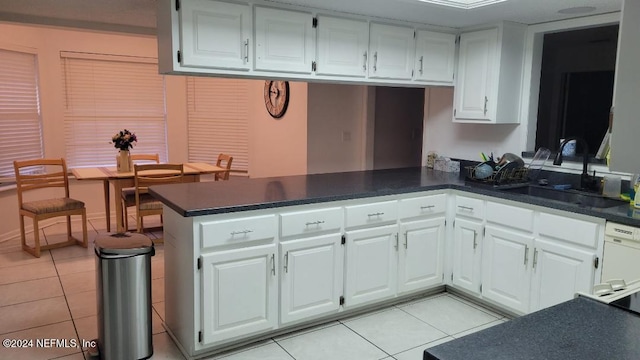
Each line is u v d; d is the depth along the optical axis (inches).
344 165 217.3
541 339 42.8
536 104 142.8
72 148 228.1
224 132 246.7
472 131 156.9
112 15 139.7
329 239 112.9
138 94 241.6
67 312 125.2
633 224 94.3
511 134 145.9
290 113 212.4
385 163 227.1
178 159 251.4
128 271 96.9
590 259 102.3
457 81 148.4
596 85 132.6
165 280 113.5
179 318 105.1
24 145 206.4
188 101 249.0
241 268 101.0
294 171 213.2
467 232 129.4
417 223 128.6
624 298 52.2
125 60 235.0
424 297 136.6
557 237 108.6
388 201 122.0
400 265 127.1
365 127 213.5
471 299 134.7
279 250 105.8
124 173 187.2
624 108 32.4
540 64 142.2
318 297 113.4
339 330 116.0
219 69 109.8
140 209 182.7
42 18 141.9
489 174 132.2
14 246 185.5
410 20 135.0
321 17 122.0
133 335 99.3
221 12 108.0
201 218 95.2
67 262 166.4
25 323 118.6
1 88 192.9
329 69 125.0
